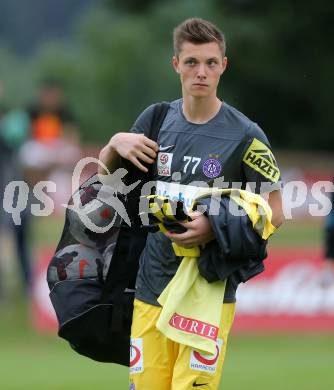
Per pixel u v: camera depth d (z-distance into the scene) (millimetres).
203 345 18438
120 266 19750
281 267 45656
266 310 45594
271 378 32531
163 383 19297
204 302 18641
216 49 18828
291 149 104625
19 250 46969
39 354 41688
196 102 19031
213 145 19016
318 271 45531
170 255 19188
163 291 18906
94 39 128750
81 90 121125
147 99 115125
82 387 30312
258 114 103688
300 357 39781
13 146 46000
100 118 118125
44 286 46500
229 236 18172
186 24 19047
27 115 52281
